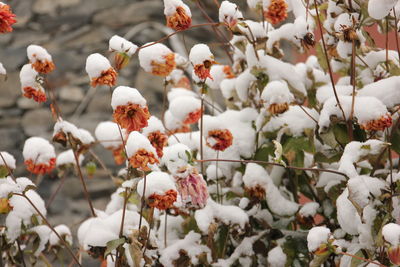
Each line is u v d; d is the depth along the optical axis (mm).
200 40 4977
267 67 2555
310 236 2303
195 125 4145
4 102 5152
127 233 2355
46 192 4734
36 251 2535
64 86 5043
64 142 2533
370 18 2436
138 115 2279
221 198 2588
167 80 2680
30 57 2453
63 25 5250
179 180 2332
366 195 2314
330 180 2514
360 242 2346
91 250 2375
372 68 2551
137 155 2266
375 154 2354
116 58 2391
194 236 2500
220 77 2727
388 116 2354
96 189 4648
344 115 2402
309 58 2756
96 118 4887
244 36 2553
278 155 2381
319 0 2652
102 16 5133
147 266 2389
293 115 2523
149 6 4969
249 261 2506
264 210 2549
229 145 2479
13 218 2479
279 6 2527
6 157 2506
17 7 5414
